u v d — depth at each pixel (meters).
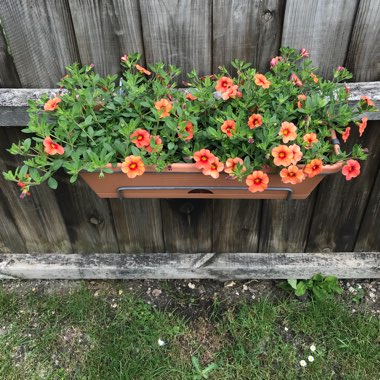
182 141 1.23
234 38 1.31
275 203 1.70
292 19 1.26
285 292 1.93
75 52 1.34
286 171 1.12
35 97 1.38
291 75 1.34
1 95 1.38
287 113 1.22
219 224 1.80
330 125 1.26
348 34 1.29
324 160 1.23
